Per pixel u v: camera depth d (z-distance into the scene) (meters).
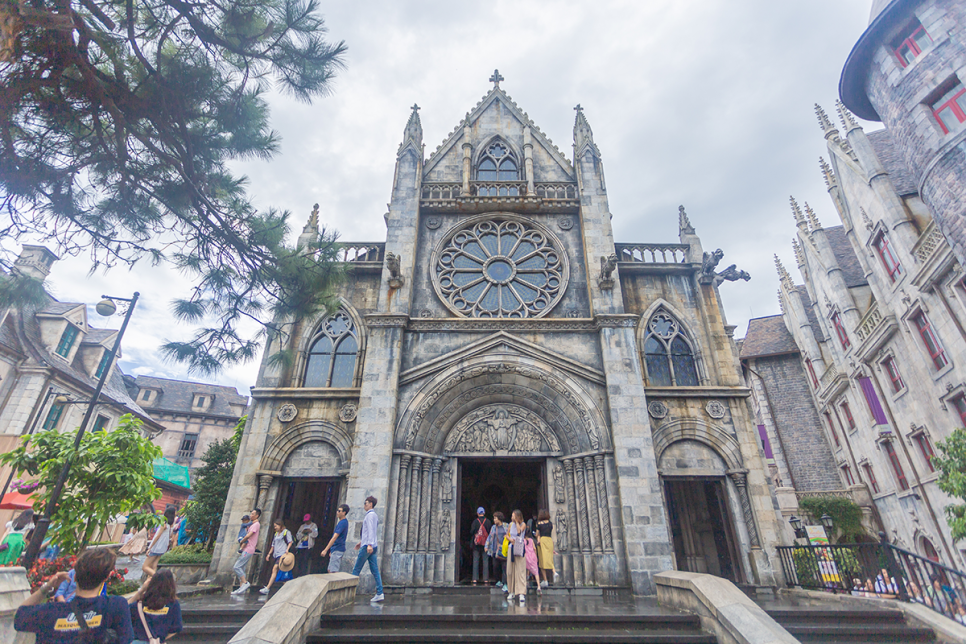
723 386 18.02
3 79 6.86
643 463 15.21
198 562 15.49
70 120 7.70
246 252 8.98
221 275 8.70
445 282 19.56
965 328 20.20
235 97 8.63
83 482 11.42
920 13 20.06
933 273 21.39
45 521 9.77
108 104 7.63
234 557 14.87
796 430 34.81
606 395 16.56
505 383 17.16
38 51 6.88
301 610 7.74
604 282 18.28
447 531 15.51
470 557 19.03
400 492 15.03
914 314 23.73
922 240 22.08
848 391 30.56
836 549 12.41
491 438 16.81
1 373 22.14
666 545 14.08
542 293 19.38
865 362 28.19
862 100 24.22
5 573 7.24
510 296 19.50
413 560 14.30
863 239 28.06
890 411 26.42
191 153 8.48
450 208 20.72
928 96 19.59
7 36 5.96
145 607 5.63
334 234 9.73
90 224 8.41
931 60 19.52
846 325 29.98
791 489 29.58
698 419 17.36
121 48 7.79
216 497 20.41
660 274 20.52
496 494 22.83
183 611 9.19
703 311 19.61
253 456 16.34
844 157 28.59
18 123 7.61
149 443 12.21
